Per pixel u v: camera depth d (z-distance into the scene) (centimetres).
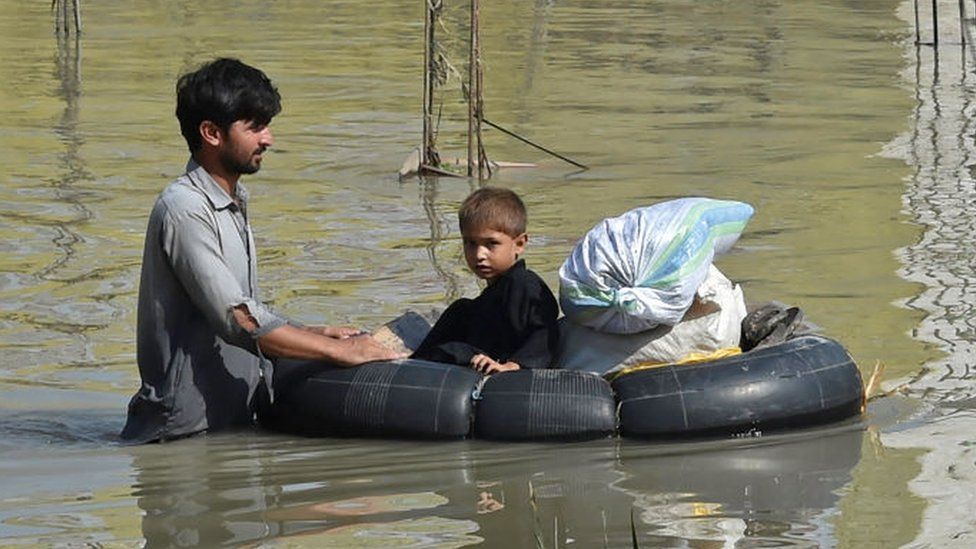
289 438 2216
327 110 5425
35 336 2742
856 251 3391
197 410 2225
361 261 3309
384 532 1817
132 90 5791
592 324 2267
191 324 2228
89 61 6550
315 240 3503
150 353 2228
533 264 3266
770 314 2347
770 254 3369
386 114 5359
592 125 5188
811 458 2088
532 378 2194
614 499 1930
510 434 2159
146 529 1836
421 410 2177
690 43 7394
